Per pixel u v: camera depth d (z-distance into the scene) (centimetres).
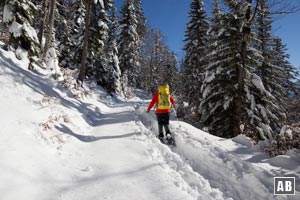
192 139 795
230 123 1377
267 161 668
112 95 2759
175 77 4444
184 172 580
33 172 451
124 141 771
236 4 1276
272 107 1417
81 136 767
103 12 2430
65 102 1062
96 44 2484
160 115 851
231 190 532
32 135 573
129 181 491
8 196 369
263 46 2219
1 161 431
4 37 1198
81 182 473
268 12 1122
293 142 778
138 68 4778
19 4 991
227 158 645
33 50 1041
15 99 707
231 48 1375
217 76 1429
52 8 1518
